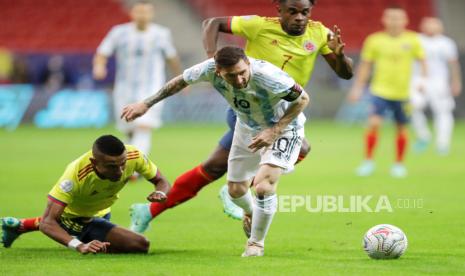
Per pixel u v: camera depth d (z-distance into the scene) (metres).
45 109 48.66
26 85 49.66
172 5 58.38
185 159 30.17
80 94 48.91
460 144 37.91
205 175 14.21
